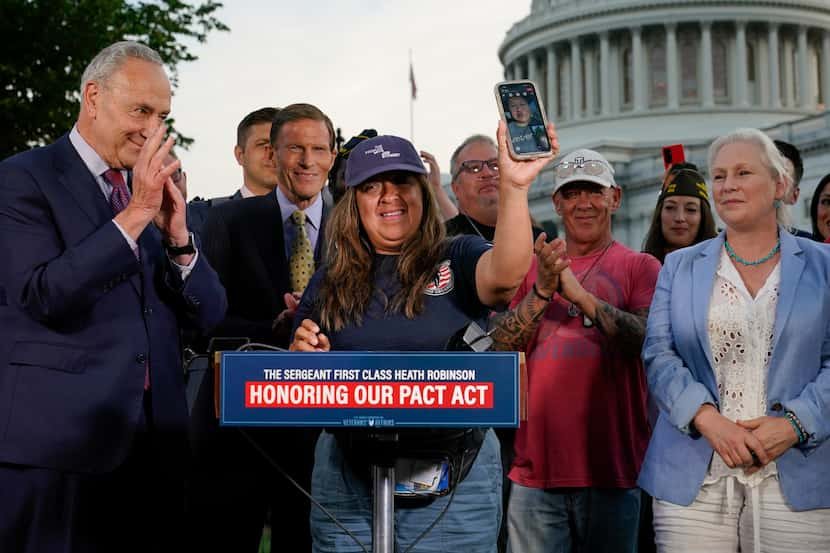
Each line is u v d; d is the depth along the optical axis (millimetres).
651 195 72750
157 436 4605
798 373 4473
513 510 5754
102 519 4488
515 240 3623
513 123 3562
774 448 4316
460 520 3930
